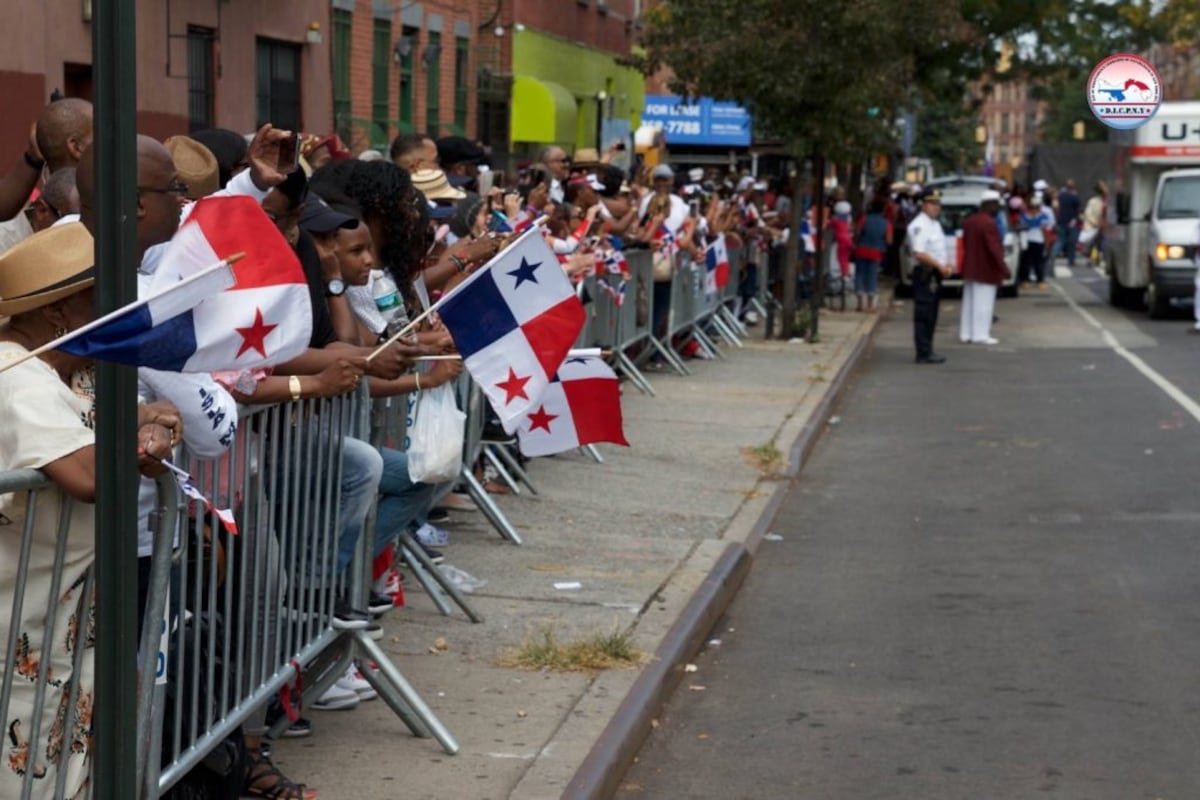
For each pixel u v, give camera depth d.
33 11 13.73
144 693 4.05
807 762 6.06
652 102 36.53
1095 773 5.91
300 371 5.17
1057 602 8.48
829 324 25.16
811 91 21.16
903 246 33.47
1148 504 11.20
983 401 17.19
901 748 6.21
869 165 35.38
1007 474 12.55
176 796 4.69
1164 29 35.38
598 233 13.35
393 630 7.27
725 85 21.20
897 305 31.84
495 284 5.49
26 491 3.58
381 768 5.52
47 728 3.74
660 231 16.64
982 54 35.75
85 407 3.79
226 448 4.34
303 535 5.29
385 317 6.47
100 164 3.51
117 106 3.49
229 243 3.83
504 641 7.17
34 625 3.68
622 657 6.89
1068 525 10.54
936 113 75.81
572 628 7.43
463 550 8.95
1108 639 7.74
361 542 5.75
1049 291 35.31
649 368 17.91
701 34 21.31
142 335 3.54
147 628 4.02
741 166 36.84
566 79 33.69
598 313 14.16
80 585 3.78
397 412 7.00
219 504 4.63
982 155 90.62
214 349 3.73
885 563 9.51
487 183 12.38
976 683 7.05
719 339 21.34
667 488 11.30
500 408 5.56
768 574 9.25
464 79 27.27
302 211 5.69
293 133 5.01
